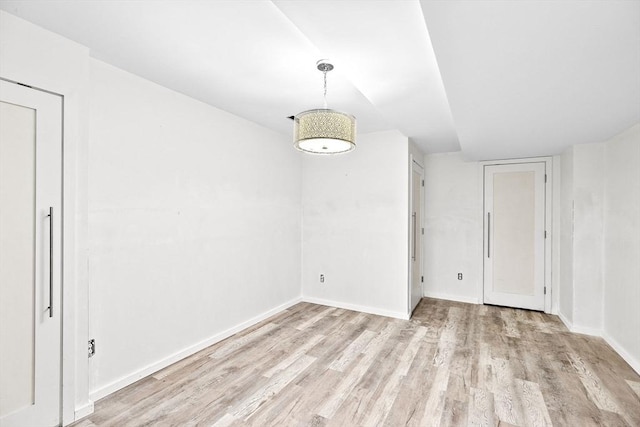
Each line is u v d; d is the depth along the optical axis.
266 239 4.00
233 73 2.45
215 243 3.24
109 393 2.29
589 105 2.34
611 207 3.27
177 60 2.25
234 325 3.48
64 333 1.97
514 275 4.50
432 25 1.38
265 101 3.07
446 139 4.08
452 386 2.42
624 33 1.41
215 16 1.72
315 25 1.58
